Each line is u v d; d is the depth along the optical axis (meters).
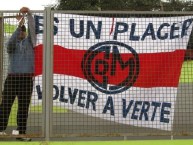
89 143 6.72
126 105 6.82
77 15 6.69
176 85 6.84
